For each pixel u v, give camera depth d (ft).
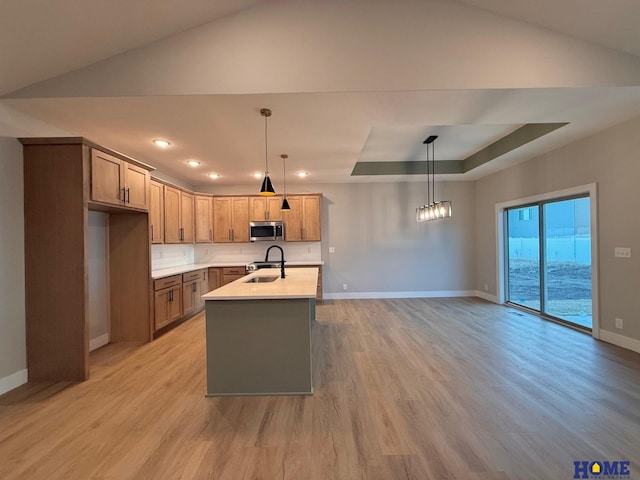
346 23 8.73
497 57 8.73
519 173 17.26
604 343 12.01
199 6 8.07
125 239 13.05
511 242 19.07
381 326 14.82
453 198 22.11
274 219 20.84
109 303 13.12
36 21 6.95
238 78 8.66
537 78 8.71
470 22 8.75
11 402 8.17
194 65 8.66
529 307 17.56
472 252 22.13
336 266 21.97
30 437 6.64
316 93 8.73
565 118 10.75
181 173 17.81
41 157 9.43
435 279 22.13
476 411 7.41
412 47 8.73
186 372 10.03
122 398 8.36
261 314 8.54
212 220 20.74
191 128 10.84
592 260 12.58
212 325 8.57
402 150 17.83
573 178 13.48
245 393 8.51
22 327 9.30
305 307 8.54
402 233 22.03
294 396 8.34
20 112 9.33
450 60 8.71
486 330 14.03
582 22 8.28
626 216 11.18
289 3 8.73
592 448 6.05
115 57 8.63
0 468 5.73
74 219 9.46
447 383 8.87
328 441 6.39
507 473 5.44
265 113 9.80
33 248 9.45
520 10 8.46
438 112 10.02
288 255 21.86
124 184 11.41
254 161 15.30
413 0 8.75
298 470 5.60
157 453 6.10
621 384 8.65
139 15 7.72
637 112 10.39
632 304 11.09
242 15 8.73
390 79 8.70
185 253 20.48
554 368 9.78
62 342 9.45
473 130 14.66
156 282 13.57
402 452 6.02
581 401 7.79
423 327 14.60
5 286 8.85
